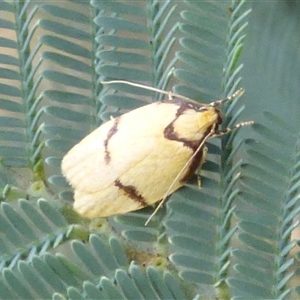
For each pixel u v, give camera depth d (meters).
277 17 0.08
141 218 0.07
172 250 0.07
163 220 0.07
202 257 0.07
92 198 0.07
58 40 0.07
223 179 0.07
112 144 0.07
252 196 0.07
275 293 0.07
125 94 0.07
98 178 0.07
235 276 0.07
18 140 0.07
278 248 0.07
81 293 0.07
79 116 0.07
